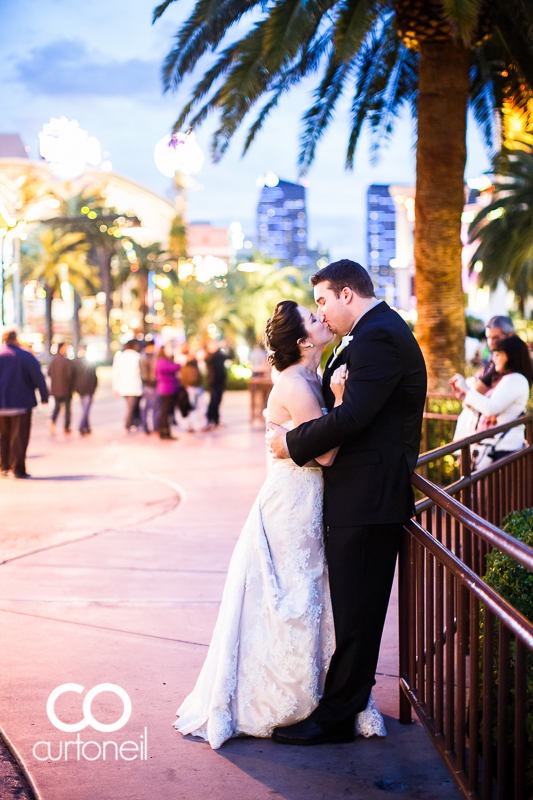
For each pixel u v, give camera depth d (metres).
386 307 2.66
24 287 47.97
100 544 5.77
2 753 2.63
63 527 6.41
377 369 2.48
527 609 2.48
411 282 44.81
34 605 4.28
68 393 13.96
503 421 5.14
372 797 2.37
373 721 2.76
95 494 8.00
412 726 2.88
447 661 2.39
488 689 2.10
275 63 7.16
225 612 2.79
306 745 2.70
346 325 2.69
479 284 19.14
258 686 2.73
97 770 2.52
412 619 2.77
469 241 19.27
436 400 7.83
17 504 7.44
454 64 7.90
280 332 2.73
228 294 38.53
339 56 7.14
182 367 15.60
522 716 1.85
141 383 14.54
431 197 8.15
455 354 8.27
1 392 8.90
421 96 8.09
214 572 4.98
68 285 48.12
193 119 8.94
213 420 15.41
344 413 2.47
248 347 38.88
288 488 2.74
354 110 10.04
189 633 3.82
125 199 64.75
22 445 9.08
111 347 54.34
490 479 3.75
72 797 2.35
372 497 2.59
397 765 2.57
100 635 3.79
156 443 12.82
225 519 6.72
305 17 7.01
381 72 9.75
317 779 2.47
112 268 51.47
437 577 2.46
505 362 5.14
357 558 2.62
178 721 2.83
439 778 2.49
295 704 2.72
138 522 6.61
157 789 2.40
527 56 8.64
